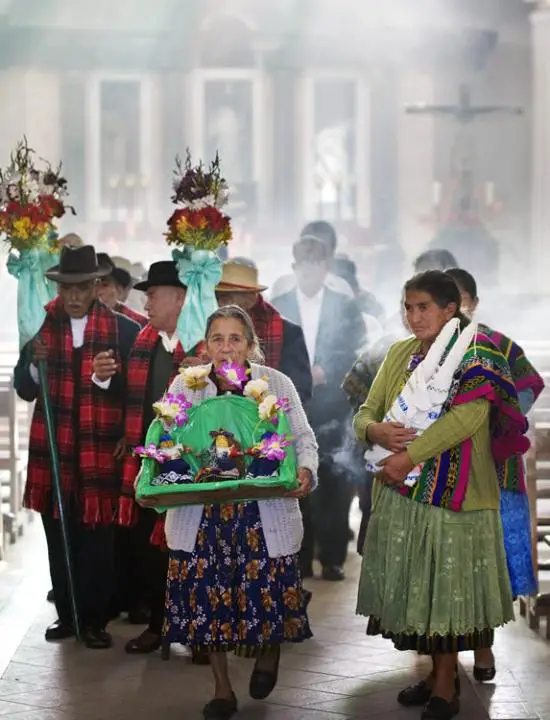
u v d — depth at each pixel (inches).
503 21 1609.3
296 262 733.9
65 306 561.6
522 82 1620.3
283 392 465.4
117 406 562.3
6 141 1596.9
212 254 545.3
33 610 622.5
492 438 457.4
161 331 553.0
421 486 448.1
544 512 747.4
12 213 580.7
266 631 444.5
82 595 559.5
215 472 438.9
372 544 462.9
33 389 573.0
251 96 1620.3
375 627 463.8
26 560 741.3
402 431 446.0
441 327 457.7
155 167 1611.7
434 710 451.5
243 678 510.0
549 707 473.4
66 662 533.0
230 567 446.9
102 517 552.7
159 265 547.8
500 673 518.0
